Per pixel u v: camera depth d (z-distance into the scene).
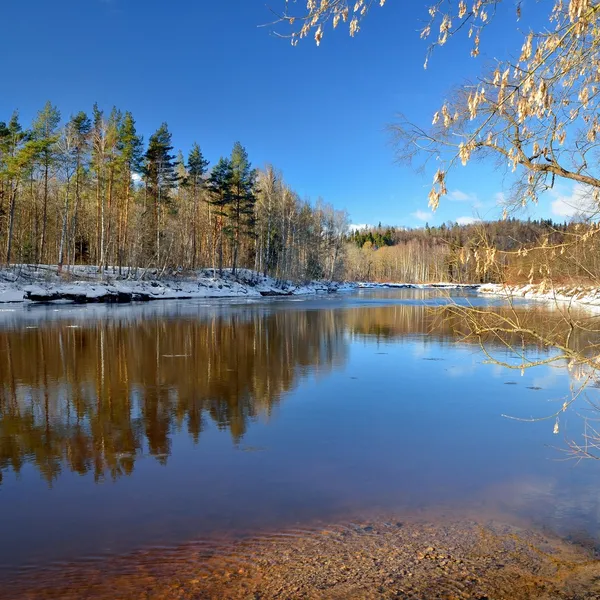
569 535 4.59
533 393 10.35
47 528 4.84
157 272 44.22
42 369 12.54
